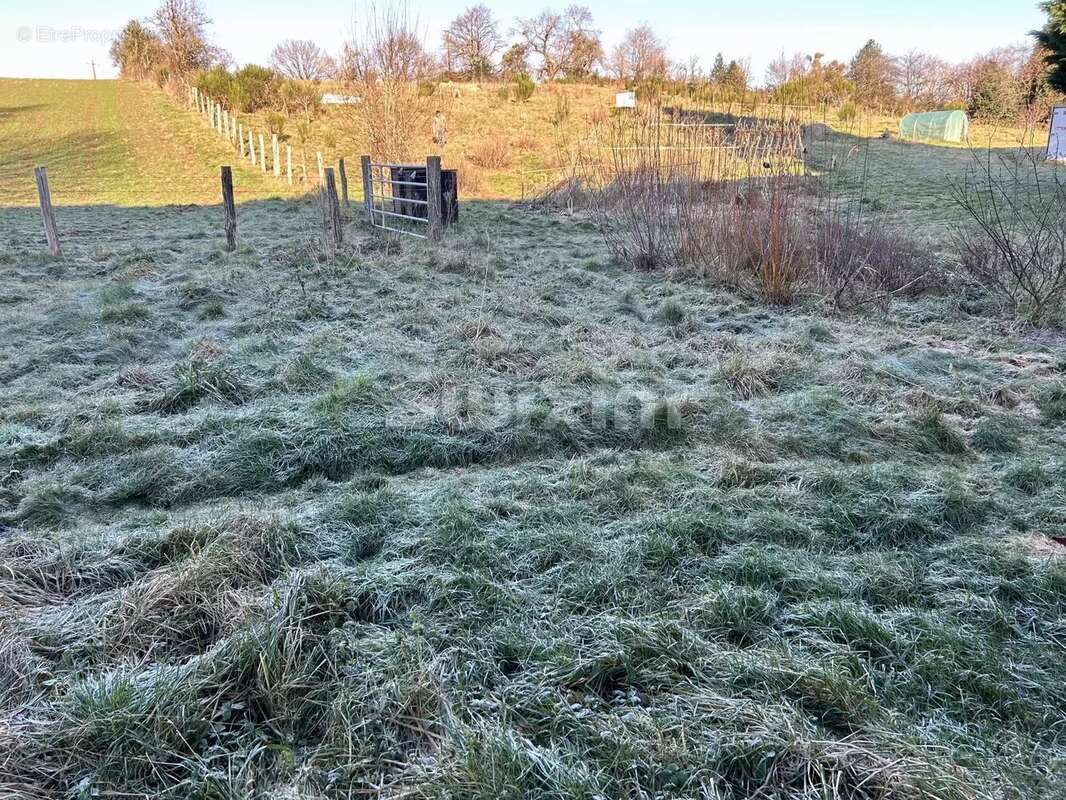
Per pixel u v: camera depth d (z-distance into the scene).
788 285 6.54
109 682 1.89
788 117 8.96
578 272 7.70
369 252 8.52
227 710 1.86
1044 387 4.35
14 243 9.05
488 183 16.17
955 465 3.53
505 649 2.12
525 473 3.33
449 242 9.21
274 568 2.52
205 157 19.30
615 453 3.58
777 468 3.33
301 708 1.89
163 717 1.79
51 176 16.75
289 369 4.36
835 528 2.84
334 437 3.53
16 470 3.24
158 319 5.59
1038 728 1.88
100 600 2.31
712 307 6.34
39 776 1.67
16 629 2.12
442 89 27.52
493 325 5.45
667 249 8.18
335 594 2.28
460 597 2.35
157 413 3.93
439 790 1.61
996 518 2.96
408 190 11.27
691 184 8.53
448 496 3.00
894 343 5.29
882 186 13.82
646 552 2.59
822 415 3.96
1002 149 19.27
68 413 3.73
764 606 2.30
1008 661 2.10
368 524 2.80
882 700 1.94
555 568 2.52
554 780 1.63
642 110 10.55
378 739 1.79
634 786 1.65
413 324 5.59
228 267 7.35
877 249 7.14
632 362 4.82
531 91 27.98
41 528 2.82
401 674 1.96
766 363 4.68
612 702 1.94
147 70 35.75
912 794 1.60
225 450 3.42
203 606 2.25
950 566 2.58
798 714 1.83
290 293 6.50
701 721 1.83
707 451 3.59
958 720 1.90
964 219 10.27
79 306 5.86
